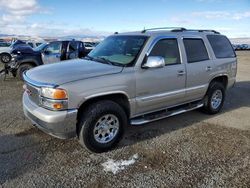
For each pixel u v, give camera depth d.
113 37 5.39
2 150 4.14
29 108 3.99
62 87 3.63
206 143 4.58
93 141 3.98
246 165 3.86
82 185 3.30
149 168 3.72
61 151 4.16
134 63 4.36
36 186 3.25
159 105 4.85
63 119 3.65
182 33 5.31
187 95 5.32
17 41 20.20
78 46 11.69
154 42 4.65
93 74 3.96
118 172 3.61
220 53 6.14
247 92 9.00
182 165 3.82
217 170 3.70
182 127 5.33
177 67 4.97
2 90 8.47
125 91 4.20
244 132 5.16
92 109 3.90
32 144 4.37
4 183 3.29
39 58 10.80
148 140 4.65
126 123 4.35
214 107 6.16
